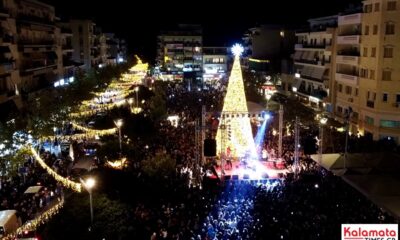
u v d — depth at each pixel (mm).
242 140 43594
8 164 34844
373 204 29734
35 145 40875
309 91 74188
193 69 130500
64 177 35219
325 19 73500
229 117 42688
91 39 101562
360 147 44781
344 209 28797
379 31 50406
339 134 49625
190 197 31359
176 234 25734
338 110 62625
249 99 79062
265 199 30750
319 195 31469
